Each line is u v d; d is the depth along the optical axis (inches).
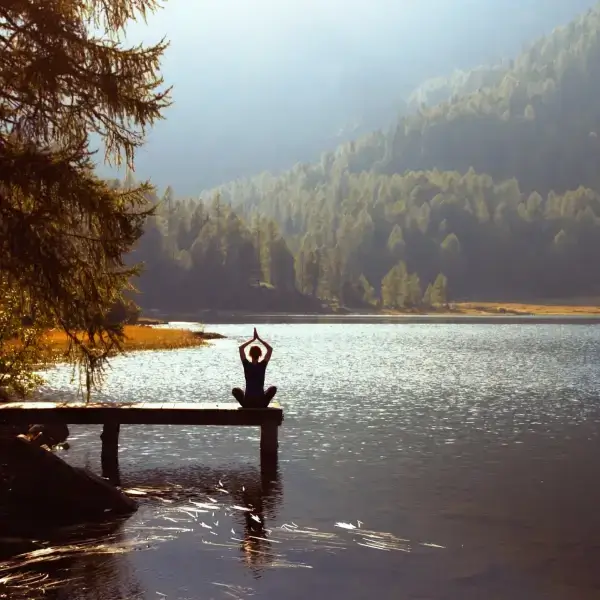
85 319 393.1
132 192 397.7
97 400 903.1
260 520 421.4
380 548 373.1
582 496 471.8
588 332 3553.2
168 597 309.1
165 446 652.1
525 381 1214.9
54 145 379.2
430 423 771.4
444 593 316.2
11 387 625.0
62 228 385.7
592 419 797.2
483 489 490.9
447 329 4082.2
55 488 428.8
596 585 324.8
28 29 364.2
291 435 703.1
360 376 1300.4
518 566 347.6
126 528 403.2
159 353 1844.2
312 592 316.2
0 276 378.9
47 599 307.3
